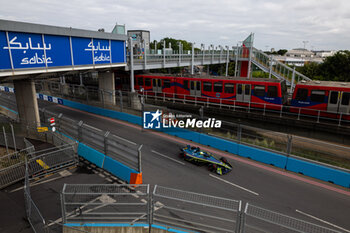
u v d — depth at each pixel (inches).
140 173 452.1
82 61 737.0
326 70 1649.9
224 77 983.6
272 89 813.9
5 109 975.6
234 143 613.3
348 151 556.4
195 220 355.3
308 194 442.6
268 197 430.3
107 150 525.3
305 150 605.6
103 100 969.5
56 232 334.6
